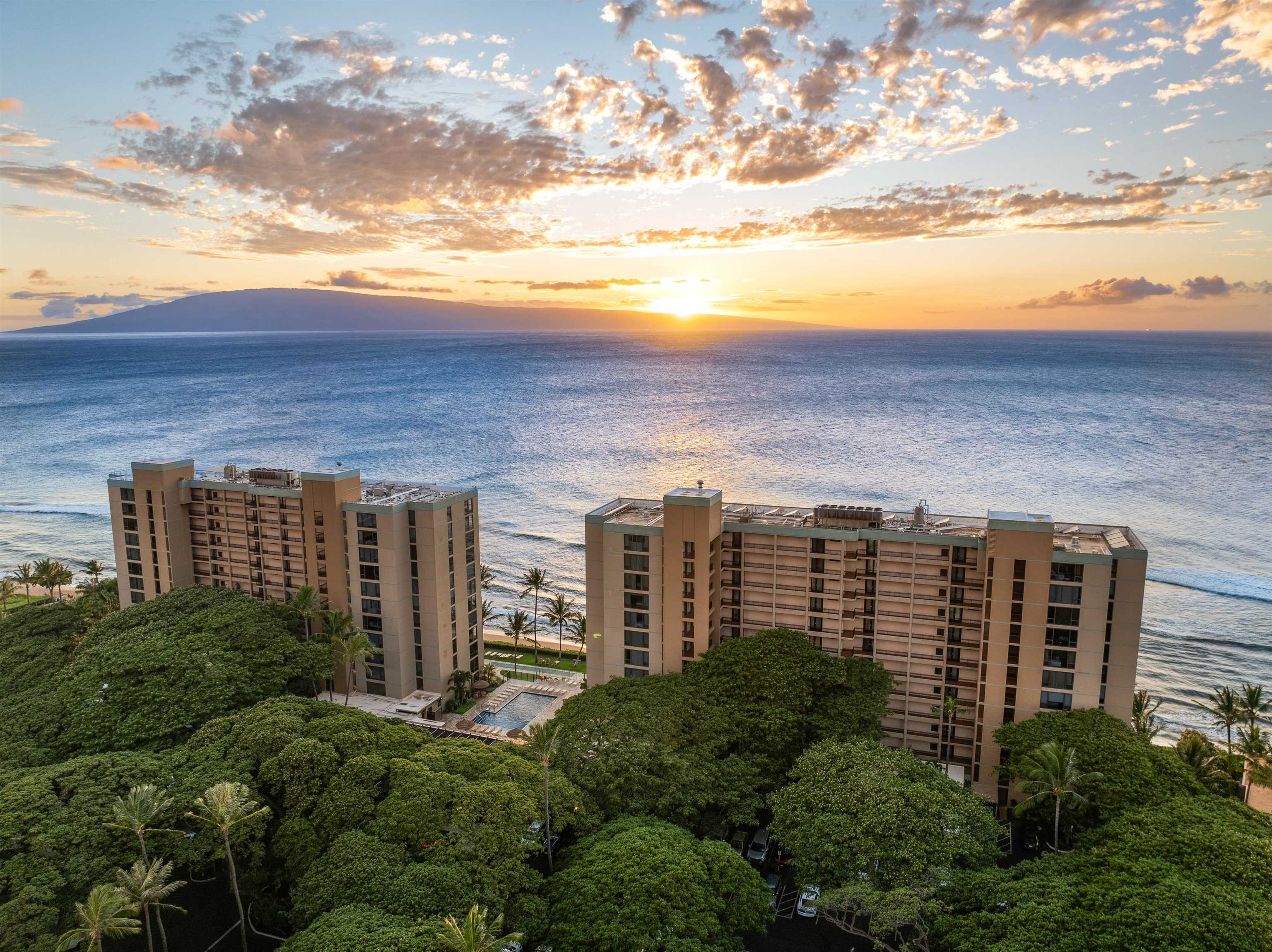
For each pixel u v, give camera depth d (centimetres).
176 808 5866
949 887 5488
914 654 8756
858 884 5456
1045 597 7806
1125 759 6650
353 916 4816
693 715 7569
